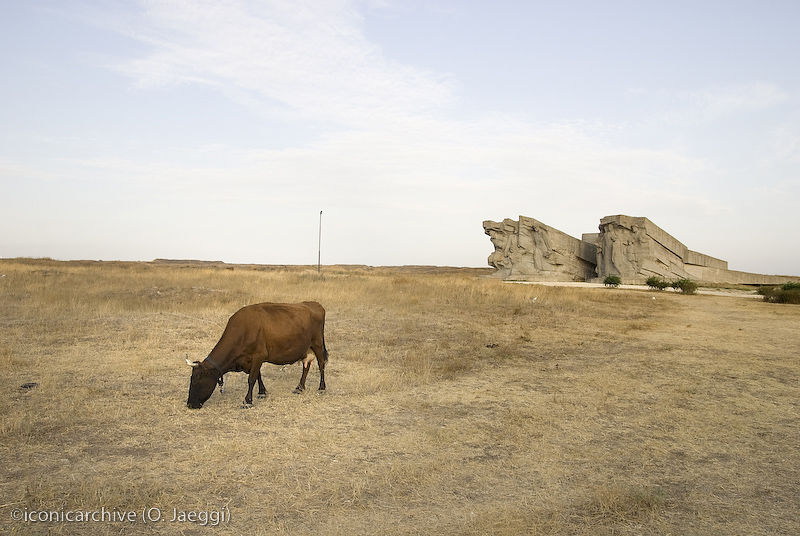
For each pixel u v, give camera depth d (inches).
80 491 208.1
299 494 213.5
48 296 764.0
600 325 768.3
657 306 1146.0
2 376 376.2
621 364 498.0
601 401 367.2
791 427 319.9
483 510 205.5
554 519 199.0
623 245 2288.4
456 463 251.9
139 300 797.9
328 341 571.2
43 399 327.0
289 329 340.8
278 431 287.6
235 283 1134.4
